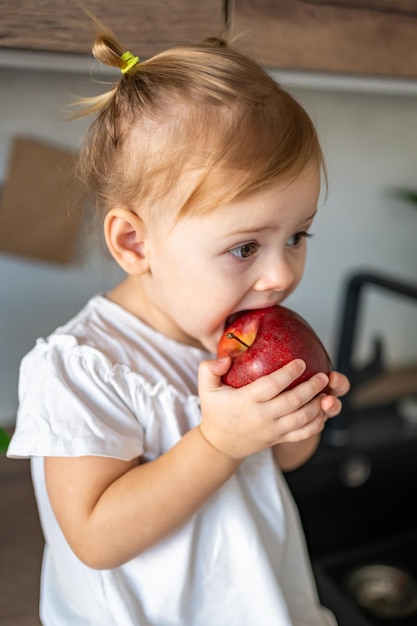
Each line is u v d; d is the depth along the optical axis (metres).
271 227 0.61
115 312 0.73
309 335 0.65
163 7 0.74
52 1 0.69
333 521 1.25
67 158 1.07
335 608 1.09
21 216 1.07
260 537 0.72
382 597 1.17
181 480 0.61
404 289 1.13
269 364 0.62
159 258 0.65
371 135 1.34
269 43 0.81
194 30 0.76
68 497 0.63
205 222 0.60
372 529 1.29
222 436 0.61
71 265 1.14
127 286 0.76
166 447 0.69
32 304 1.14
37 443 0.62
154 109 0.61
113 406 0.66
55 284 1.14
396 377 1.49
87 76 1.07
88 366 0.66
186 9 0.75
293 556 0.82
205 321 0.65
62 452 0.61
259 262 0.63
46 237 1.09
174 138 0.60
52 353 0.67
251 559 0.71
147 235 0.65
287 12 0.81
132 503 0.61
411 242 1.46
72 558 0.72
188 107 0.60
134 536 0.62
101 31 0.67
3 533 0.93
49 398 0.64
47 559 0.83
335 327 1.44
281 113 0.61
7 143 1.04
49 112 1.05
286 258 0.64
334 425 1.24
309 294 1.40
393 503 1.29
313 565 1.22
